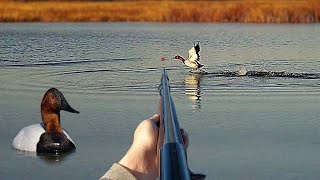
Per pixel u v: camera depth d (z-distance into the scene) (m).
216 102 14.82
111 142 10.91
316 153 10.17
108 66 21.92
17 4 58.50
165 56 25.58
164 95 3.73
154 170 3.52
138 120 12.80
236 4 54.72
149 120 3.59
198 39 34.94
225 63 22.95
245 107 14.16
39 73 19.81
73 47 29.53
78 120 12.77
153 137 3.52
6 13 53.94
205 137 11.30
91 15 55.94
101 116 13.16
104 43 32.06
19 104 14.55
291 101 14.91
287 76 19.23
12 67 21.34
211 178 8.94
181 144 3.09
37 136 10.31
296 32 39.53
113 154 10.15
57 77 19.02
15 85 17.36
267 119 12.83
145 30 43.12
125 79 18.70
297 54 26.28
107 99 15.21
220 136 11.38
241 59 24.45
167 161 2.96
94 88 16.91
